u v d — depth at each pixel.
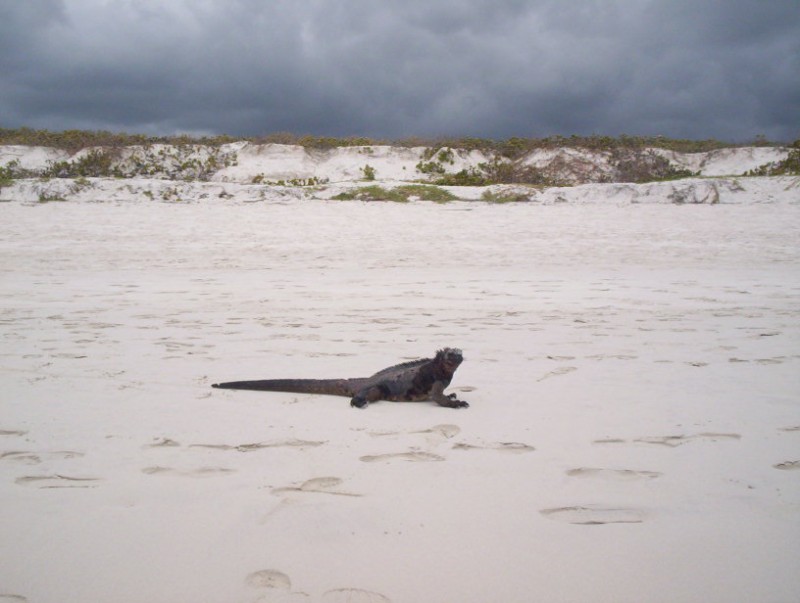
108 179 32.50
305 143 46.59
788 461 4.03
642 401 5.32
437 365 5.27
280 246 19.52
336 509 3.41
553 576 2.81
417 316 9.75
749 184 31.34
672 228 22.38
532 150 46.09
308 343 7.80
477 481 3.76
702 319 9.41
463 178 40.09
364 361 6.86
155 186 31.34
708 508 3.40
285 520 3.29
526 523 3.26
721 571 2.83
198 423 4.82
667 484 3.70
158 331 8.59
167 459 4.12
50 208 26.53
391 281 13.82
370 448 4.31
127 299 11.59
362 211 26.72
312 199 31.22
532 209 27.42
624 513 3.35
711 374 6.21
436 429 4.69
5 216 24.48
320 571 2.84
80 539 3.13
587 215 25.61
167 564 2.91
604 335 8.20
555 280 13.87
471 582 2.77
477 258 17.47
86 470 3.96
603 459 4.08
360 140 47.91
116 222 23.58
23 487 3.73
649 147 45.94
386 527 3.22
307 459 4.12
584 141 46.12
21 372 6.35
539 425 4.75
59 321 9.40
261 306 10.77
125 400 5.40
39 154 43.84
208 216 25.14
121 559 2.95
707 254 17.84
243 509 3.41
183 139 46.56
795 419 4.83
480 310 10.30
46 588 2.74
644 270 15.41
